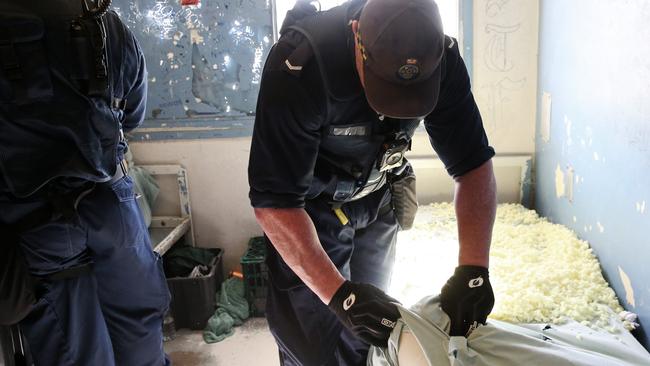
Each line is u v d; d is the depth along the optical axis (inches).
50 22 56.2
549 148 111.7
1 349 60.9
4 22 53.7
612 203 82.1
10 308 57.1
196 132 120.6
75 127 58.4
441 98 49.2
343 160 50.8
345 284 46.8
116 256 66.5
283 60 44.0
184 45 116.2
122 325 70.7
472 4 114.5
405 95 40.1
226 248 127.8
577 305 75.4
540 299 76.5
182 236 126.4
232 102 118.9
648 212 70.6
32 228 58.9
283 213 46.3
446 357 47.2
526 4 114.3
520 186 124.3
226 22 115.0
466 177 52.7
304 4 48.1
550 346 51.4
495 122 121.6
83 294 65.0
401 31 38.5
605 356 58.9
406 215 63.6
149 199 121.0
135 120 73.9
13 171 56.6
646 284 71.7
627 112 75.9
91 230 63.4
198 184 123.9
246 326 114.0
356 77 43.9
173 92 118.8
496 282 83.6
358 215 58.5
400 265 91.7
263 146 45.1
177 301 112.3
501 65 118.0
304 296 56.8
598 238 88.3
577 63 94.9
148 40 116.1
